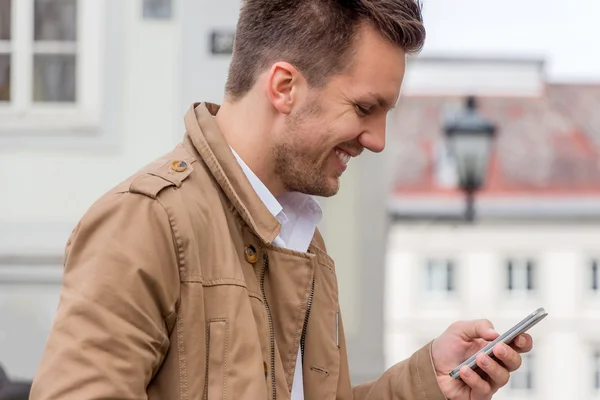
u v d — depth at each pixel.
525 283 39.59
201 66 6.97
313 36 2.17
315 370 2.33
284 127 2.20
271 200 2.23
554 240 38.94
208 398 2.05
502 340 2.37
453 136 11.40
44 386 1.96
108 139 6.96
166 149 6.96
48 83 7.09
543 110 37.41
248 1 2.26
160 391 2.07
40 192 6.92
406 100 35.56
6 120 6.99
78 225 2.10
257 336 2.10
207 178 2.19
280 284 2.22
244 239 2.20
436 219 17.62
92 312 1.99
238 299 2.10
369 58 2.16
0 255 6.73
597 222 38.56
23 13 7.12
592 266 38.94
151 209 2.08
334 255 7.64
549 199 37.69
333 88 2.17
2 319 6.67
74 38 7.13
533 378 39.88
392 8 2.17
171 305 2.05
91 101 7.00
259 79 2.22
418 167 34.91
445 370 2.56
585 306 39.31
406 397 2.57
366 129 2.20
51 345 1.99
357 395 2.67
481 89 36.03
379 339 7.59
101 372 1.96
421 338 40.03
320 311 2.38
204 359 2.06
